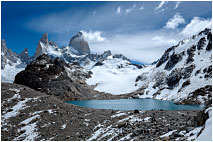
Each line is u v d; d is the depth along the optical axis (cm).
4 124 3994
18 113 4462
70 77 15312
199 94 10738
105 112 4609
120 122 3559
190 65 15625
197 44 18338
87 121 3884
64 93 12838
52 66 14100
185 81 13888
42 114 4359
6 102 5088
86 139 3038
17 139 3416
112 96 16688
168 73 17825
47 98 5559
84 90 15175
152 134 2620
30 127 3806
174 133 2308
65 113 4444
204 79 12431
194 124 2519
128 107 9150
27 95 5647
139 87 19762
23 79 12512
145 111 4322
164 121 3212
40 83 12469
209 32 18088
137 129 2842
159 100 13350
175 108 8319
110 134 3041
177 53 19538
